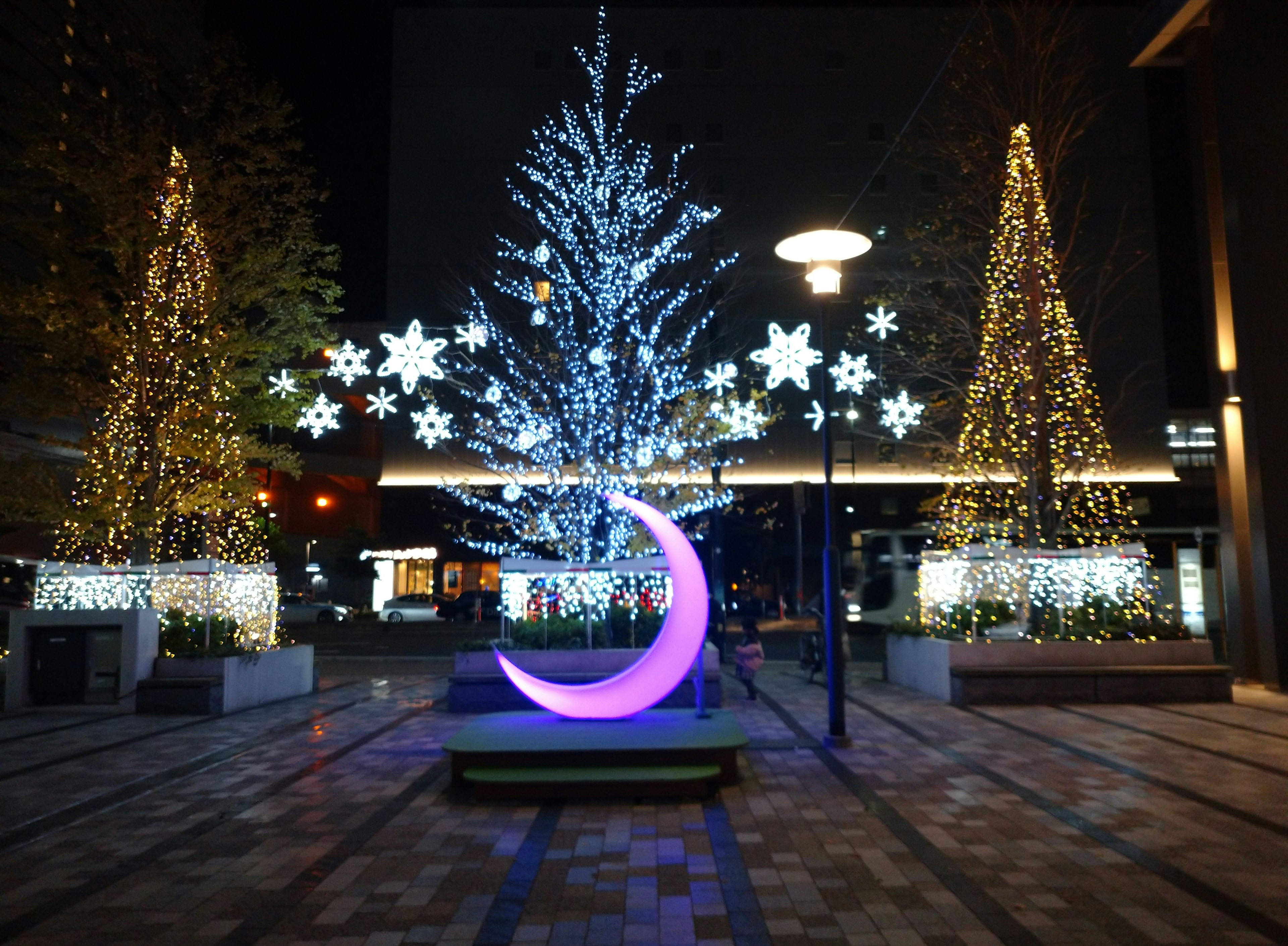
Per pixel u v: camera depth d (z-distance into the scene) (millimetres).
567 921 5473
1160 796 8141
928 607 17125
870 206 43750
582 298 21297
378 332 43125
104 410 17281
